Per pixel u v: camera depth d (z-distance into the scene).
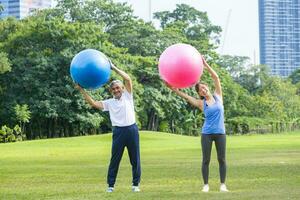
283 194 12.64
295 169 20.77
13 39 79.56
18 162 28.14
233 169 21.08
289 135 85.62
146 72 84.75
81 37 78.12
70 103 74.81
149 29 93.56
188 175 18.98
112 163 14.22
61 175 20.03
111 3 94.94
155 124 92.94
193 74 13.32
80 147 47.03
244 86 140.50
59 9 95.12
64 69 75.44
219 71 102.88
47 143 53.28
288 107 132.50
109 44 80.81
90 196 13.24
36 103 74.06
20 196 13.63
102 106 14.02
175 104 87.94
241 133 105.44
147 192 13.86
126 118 13.98
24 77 74.75
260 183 15.93
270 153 32.38
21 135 70.56
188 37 114.81
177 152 36.03
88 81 13.32
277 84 135.00
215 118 13.84
